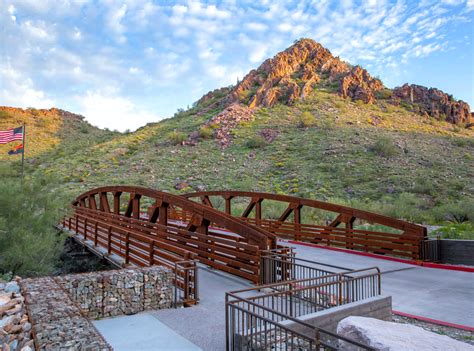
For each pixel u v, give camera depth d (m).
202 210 11.15
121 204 38.75
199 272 10.00
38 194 13.78
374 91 88.94
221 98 102.62
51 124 130.75
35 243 12.02
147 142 74.56
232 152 59.00
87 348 3.65
